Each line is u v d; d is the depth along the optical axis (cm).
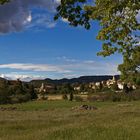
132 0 1232
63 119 3762
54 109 7088
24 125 2925
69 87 18562
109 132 1878
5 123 3253
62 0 1064
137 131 1873
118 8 1264
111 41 1419
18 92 13675
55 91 18200
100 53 1475
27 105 9369
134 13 1334
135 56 1549
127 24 1362
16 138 1989
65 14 1075
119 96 11919
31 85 15188
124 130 1933
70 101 12206
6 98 12400
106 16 1334
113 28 1369
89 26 1092
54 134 1955
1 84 13262
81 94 15462
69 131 2030
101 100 12038
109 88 14725
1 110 6956
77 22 1084
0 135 2259
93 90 16800
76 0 1067
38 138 1886
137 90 11719
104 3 1291
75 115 4609
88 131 1964
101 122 2788
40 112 5997
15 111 6588
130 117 3309
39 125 2962
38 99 14500
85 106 6725
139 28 1366
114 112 4850
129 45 1463
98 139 1698
